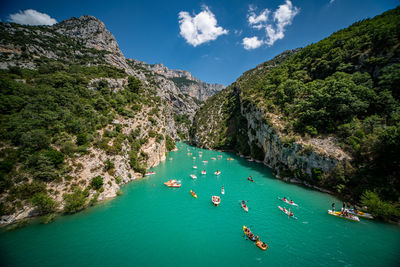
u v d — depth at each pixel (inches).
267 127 2066.9
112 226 880.9
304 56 2861.7
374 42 1673.2
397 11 1990.7
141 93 2859.3
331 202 1120.2
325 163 1263.5
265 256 671.1
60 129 1251.2
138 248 717.9
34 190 941.2
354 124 1295.5
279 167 1731.1
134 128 1964.8
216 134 3993.6
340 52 2011.6
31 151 1030.4
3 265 618.5
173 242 760.3
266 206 1110.4
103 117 1643.7
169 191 1376.7
